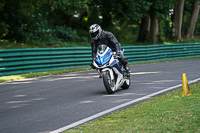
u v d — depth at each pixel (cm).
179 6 9212
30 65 3394
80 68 4000
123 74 2111
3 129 1260
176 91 1939
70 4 5566
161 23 8006
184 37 10925
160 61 5247
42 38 5953
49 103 1761
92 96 1941
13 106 1711
